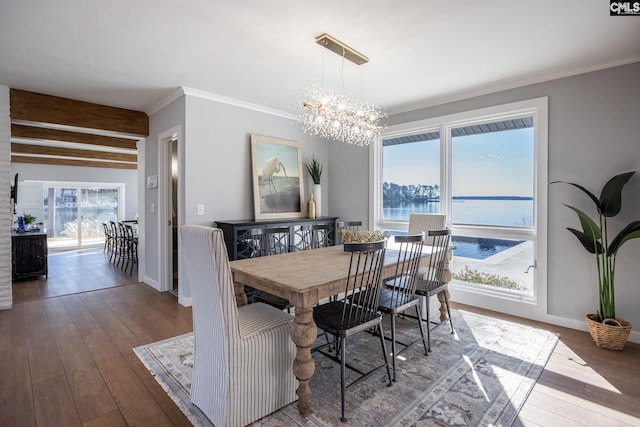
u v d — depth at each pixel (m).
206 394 1.85
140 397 2.02
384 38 2.54
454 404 1.96
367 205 4.83
